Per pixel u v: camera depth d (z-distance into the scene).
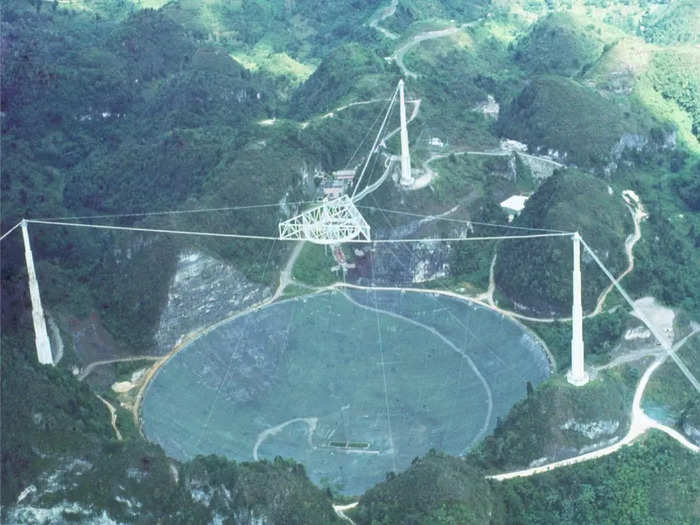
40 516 190.75
